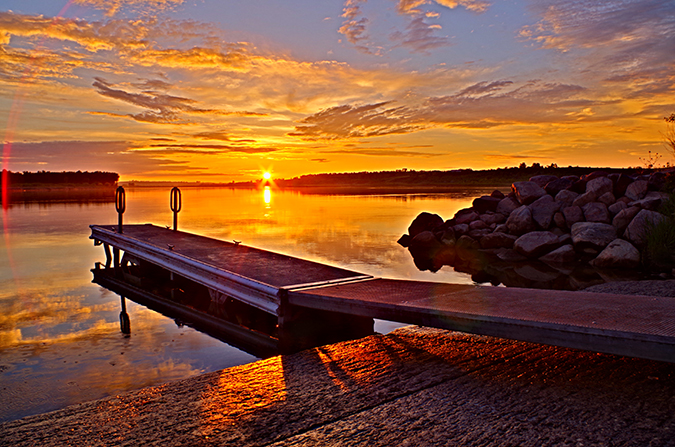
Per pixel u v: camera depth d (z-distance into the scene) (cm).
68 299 855
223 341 603
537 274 1088
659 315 368
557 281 1001
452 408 321
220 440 288
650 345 313
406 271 1128
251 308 745
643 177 1519
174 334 636
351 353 450
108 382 459
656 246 1079
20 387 446
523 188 1684
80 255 1359
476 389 350
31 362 519
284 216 2567
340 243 1563
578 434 279
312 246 1481
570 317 371
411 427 297
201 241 1056
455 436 283
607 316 371
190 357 539
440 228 1642
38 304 816
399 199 4331
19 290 930
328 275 679
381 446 275
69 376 476
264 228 1973
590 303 422
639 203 1279
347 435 289
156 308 787
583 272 1095
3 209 3112
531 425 292
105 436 296
